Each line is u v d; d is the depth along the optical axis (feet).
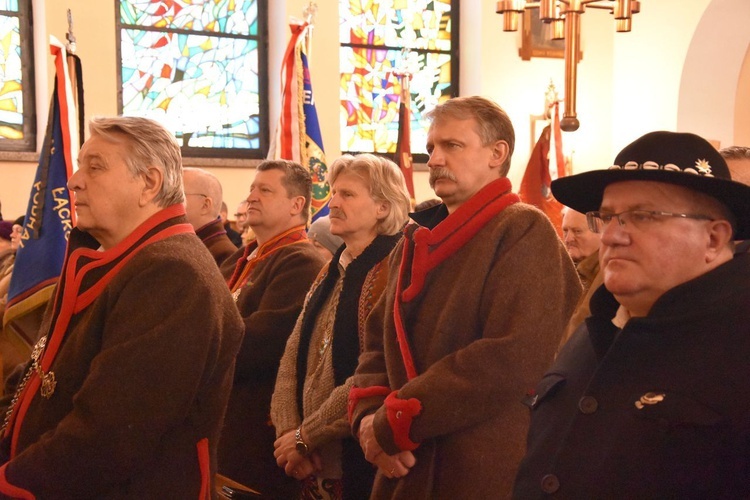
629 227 4.43
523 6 20.16
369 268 8.55
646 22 32.12
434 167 7.37
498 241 6.97
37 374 6.30
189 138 28.07
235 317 6.54
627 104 32.76
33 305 11.17
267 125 29.09
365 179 8.77
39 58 25.77
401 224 8.82
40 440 5.85
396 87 30.89
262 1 29.04
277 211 10.21
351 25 30.32
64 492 5.70
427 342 7.00
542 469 4.68
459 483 6.57
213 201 11.69
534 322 6.61
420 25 31.32
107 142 6.39
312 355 8.75
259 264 10.16
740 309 4.24
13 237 16.81
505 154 7.38
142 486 5.99
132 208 6.40
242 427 9.52
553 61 32.04
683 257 4.36
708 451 4.09
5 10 25.79
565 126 19.49
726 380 4.13
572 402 4.76
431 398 6.48
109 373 5.77
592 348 4.86
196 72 28.14
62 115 12.55
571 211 10.20
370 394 7.22
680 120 31.01
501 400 6.49
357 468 8.10
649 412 4.24
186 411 6.00
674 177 4.30
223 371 6.39
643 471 4.20
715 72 30.48
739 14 29.60
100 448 5.67
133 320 5.94
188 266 6.15
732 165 6.49
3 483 5.69
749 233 4.57
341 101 30.07
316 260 9.95
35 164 25.52
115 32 26.35
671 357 4.31
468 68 31.55
